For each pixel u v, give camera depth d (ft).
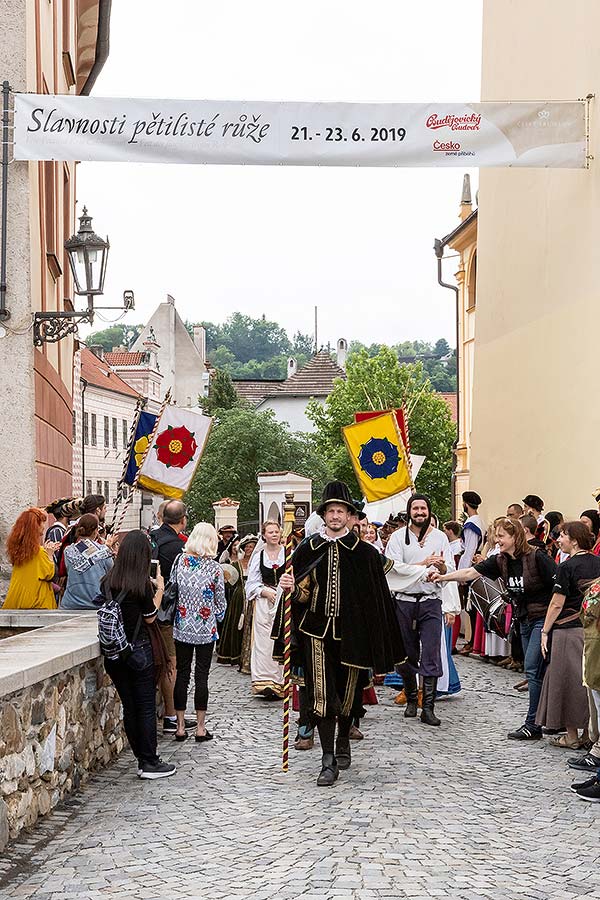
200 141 41.70
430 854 20.26
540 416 55.52
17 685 20.83
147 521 188.44
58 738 24.22
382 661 27.20
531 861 20.12
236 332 499.51
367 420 49.60
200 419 45.37
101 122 41.11
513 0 60.08
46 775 23.35
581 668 30.89
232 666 49.88
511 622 45.83
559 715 30.83
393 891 17.95
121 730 30.55
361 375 174.50
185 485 45.19
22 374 40.55
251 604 47.24
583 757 28.78
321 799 24.67
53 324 40.75
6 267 40.63
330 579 27.40
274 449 161.58
